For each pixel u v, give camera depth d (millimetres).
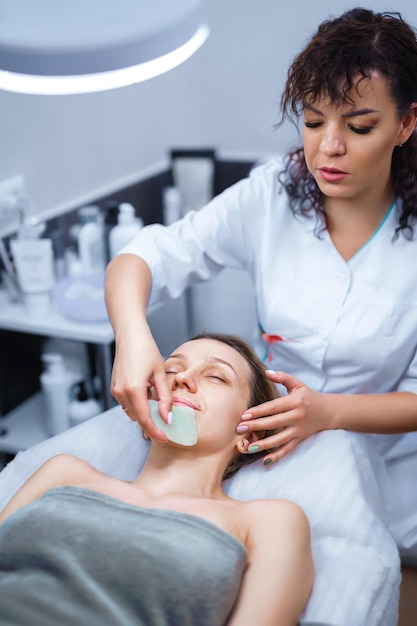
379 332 1366
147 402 1097
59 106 2143
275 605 965
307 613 1042
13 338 2139
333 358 1409
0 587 982
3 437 2010
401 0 2303
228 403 1222
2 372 2123
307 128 1210
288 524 1059
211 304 2592
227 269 2518
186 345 1303
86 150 2301
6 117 1944
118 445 1367
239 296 2551
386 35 1110
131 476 1354
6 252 1979
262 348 1555
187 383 1208
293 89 1192
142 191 2584
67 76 854
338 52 1104
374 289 1367
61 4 858
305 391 1252
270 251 1448
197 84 2658
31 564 1009
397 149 1301
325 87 1119
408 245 1359
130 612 962
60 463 1206
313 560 1120
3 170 1963
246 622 950
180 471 1207
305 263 1419
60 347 2029
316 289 1403
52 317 1867
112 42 844
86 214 2016
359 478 1246
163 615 958
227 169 2695
